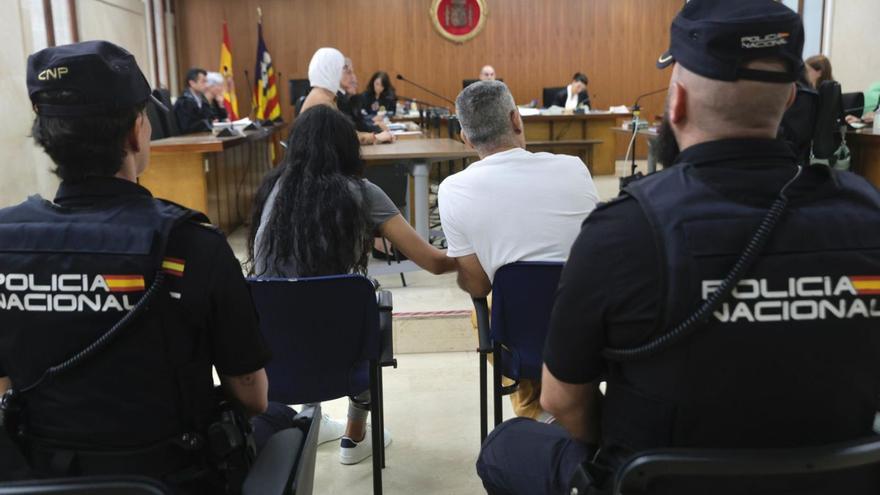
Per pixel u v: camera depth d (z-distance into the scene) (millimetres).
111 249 962
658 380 864
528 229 1835
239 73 10258
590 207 1875
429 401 2623
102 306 960
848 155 4125
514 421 1298
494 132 1972
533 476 1173
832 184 872
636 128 6824
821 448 822
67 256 966
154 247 963
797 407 852
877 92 6059
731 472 820
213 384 1098
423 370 2924
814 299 826
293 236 1891
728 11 861
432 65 10477
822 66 4988
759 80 847
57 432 998
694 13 895
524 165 1855
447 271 2141
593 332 893
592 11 10531
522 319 1765
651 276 835
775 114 878
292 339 1683
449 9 10367
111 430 989
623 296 852
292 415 1388
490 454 1244
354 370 1803
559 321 916
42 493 860
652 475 836
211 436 1032
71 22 6379
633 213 862
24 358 989
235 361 1062
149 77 8828
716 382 839
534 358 1805
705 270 819
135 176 1075
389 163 4328
